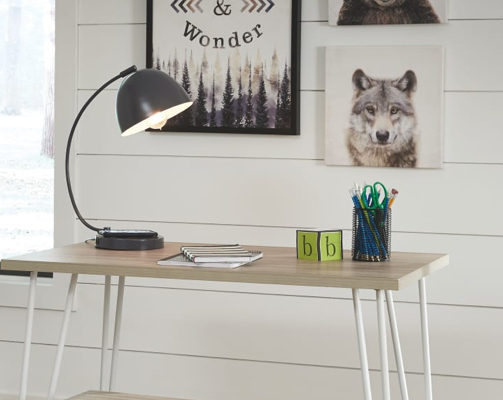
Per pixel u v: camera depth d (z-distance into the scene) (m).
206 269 2.84
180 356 3.66
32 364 3.76
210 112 3.58
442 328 3.47
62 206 3.71
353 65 3.48
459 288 3.46
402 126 3.45
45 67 3.79
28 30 3.80
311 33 3.52
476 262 3.45
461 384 3.47
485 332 3.45
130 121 3.07
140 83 3.09
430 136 3.44
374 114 3.47
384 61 3.46
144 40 3.64
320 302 3.56
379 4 3.45
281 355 3.59
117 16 3.66
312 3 3.52
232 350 3.62
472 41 3.42
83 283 3.72
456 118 3.44
